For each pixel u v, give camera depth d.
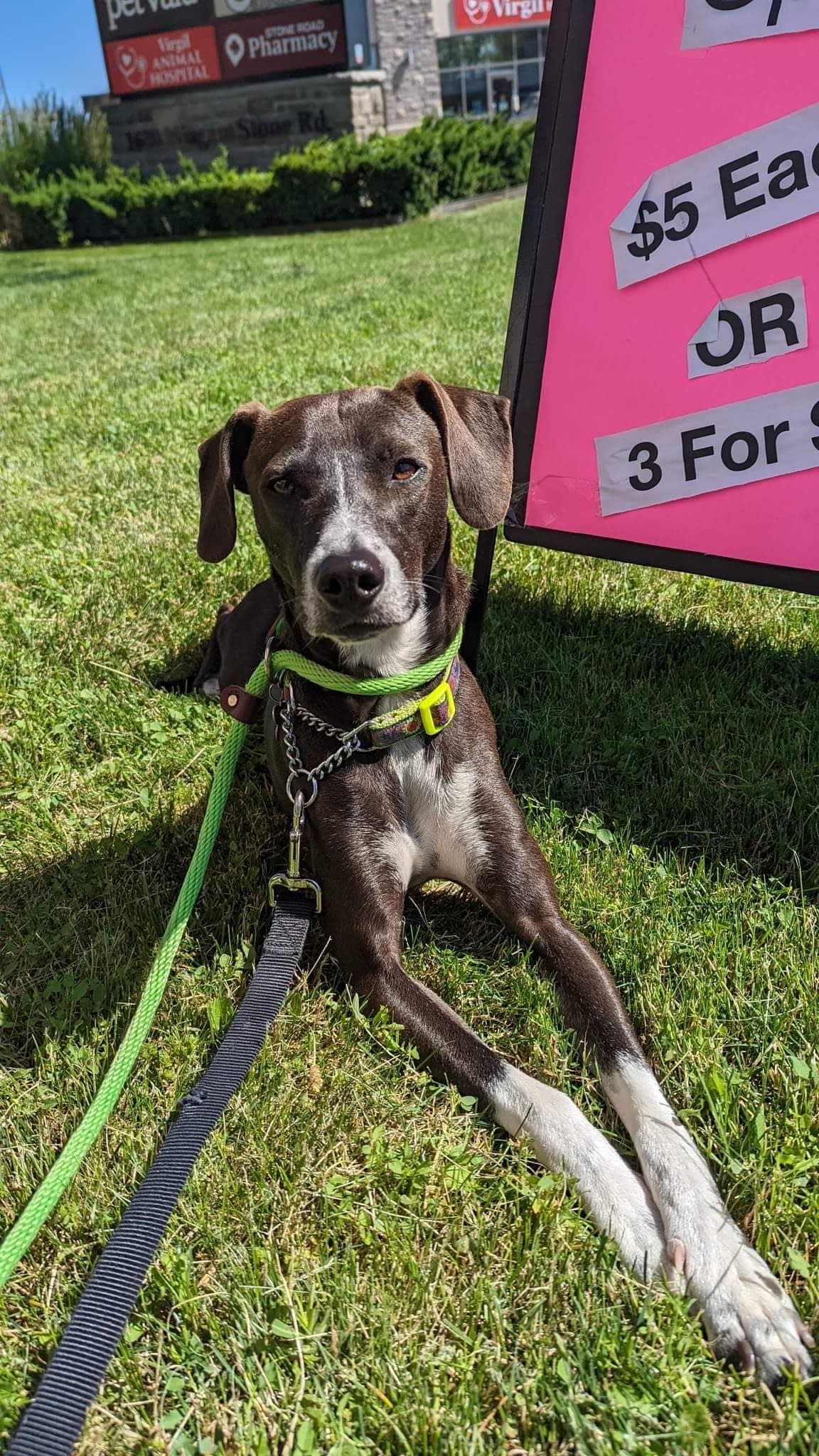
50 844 0.64
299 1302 0.37
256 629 0.73
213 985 0.52
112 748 0.73
